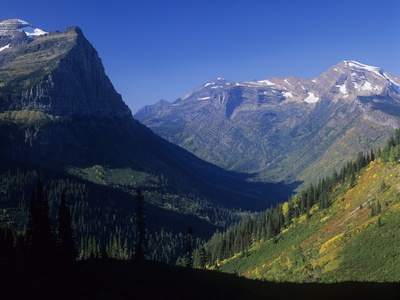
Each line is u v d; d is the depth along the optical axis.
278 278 112.44
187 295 59.00
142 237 90.62
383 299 63.62
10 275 59.69
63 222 75.81
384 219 103.75
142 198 91.31
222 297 60.28
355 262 90.44
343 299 67.62
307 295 73.25
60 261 72.12
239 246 178.88
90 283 59.16
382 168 146.62
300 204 179.25
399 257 81.44
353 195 148.62
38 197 72.25
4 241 105.88
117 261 89.50
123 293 54.75
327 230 131.38
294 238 146.75
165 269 82.81
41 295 47.56
